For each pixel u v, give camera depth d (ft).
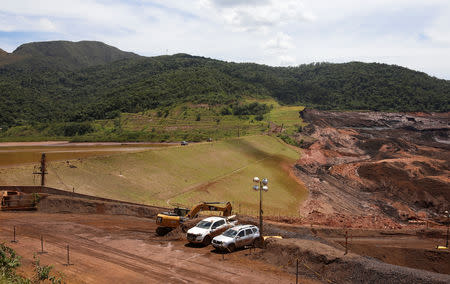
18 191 126.72
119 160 225.76
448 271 123.03
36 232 88.79
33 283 44.21
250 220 106.73
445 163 412.77
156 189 204.64
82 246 78.13
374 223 191.93
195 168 268.21
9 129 631.97
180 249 77.92
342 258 63.26
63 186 164.76
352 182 342.85
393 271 57.77
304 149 490.49
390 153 490.90
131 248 78.18
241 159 340.18
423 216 256.11
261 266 66.13
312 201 261.85
